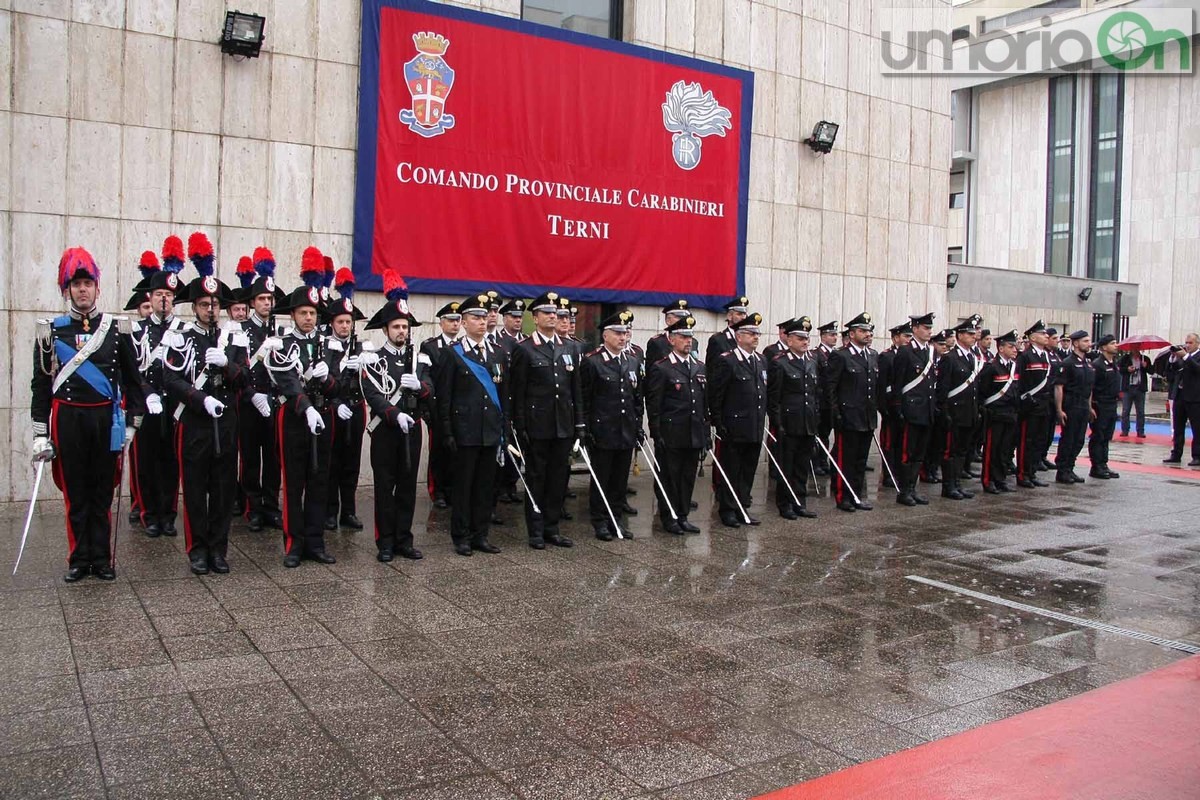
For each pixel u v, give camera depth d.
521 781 3.58
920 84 14.30
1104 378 12.38
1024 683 4.82
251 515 7.74
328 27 9.30
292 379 6.53
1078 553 7.85
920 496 10.15
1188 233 33.75
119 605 5.54
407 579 6.36
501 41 10.16
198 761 3.63
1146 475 12.97
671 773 3.69
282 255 9.16
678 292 11.69
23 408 8.16
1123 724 4.30
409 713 4.16
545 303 7.58
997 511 9.74
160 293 7.03
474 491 7.23
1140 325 34.94
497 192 10.21
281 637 5.07
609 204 11.02
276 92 9.07
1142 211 34.88
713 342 9.71
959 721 4.30
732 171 12.05
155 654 4.75
